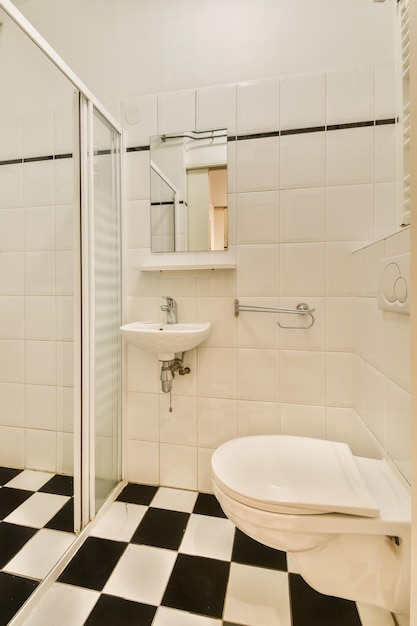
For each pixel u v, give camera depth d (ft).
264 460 3.23
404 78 3.87
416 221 1.63
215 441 4.71
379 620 2.93
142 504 4.50
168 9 4.78
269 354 4.51
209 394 4.70
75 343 3.90
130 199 4.86
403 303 2.68
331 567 2.78
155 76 4.80
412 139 1.64
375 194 4.17
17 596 3.11
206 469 4.75
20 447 5.37
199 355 4.70
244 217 4.52
